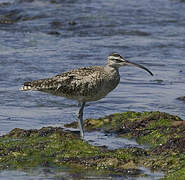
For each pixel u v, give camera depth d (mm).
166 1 35500
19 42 26609
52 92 15039
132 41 27141
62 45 26234
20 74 21062
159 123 15008
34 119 16250
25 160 12812
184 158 12492
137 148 13156
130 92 19156
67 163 12633
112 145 13945
